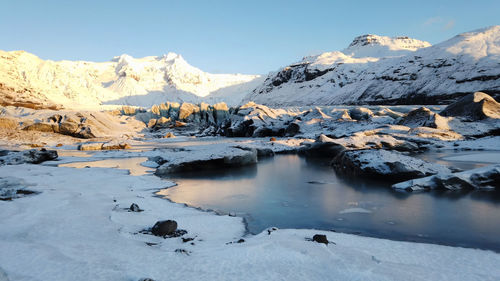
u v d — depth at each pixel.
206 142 68.19
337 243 10.48
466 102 58.16
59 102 120.75
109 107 137.12
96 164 34.69
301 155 42.19
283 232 11.63
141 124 101.81
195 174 27.52
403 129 52.31
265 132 80.00
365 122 62.53
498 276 7.84
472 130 49.34
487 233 11.94
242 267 7.97
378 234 12.07
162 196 19.06
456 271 8.17
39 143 57.78
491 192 18.34
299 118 77.81
